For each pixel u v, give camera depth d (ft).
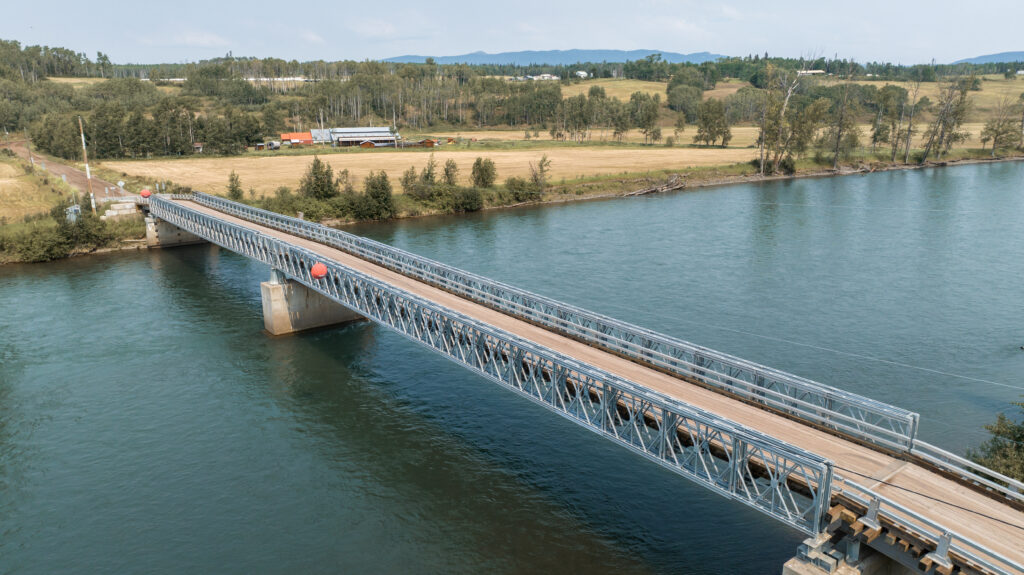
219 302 232.53
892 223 345.72
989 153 636.89
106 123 588.91
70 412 150.51
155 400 156.04
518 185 449.06
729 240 314.55
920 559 68.13
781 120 542.16
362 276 148.87
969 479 82.17
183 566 100.94
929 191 449.89
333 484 121.49
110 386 163.73
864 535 72.33
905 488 80.12
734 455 81.71
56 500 118.11
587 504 113.39
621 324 124.77
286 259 191.93
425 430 140.77
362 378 167.53
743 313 210.59
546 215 397.80
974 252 282.36
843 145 593.42
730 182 528.63
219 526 110.11
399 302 139.54
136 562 102.12
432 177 436.76
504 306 150.82
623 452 130.82
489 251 298.15
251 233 204.85
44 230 299.38
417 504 114.52
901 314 208.03
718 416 85.40
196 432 141.08
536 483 120.16
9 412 150.41
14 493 120.26
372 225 375.25
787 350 179.83
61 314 219.20
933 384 158.40
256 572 99.35
